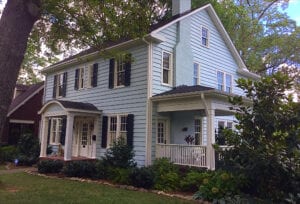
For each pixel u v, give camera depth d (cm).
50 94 2200
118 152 1306
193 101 1255
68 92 1988
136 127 1438
